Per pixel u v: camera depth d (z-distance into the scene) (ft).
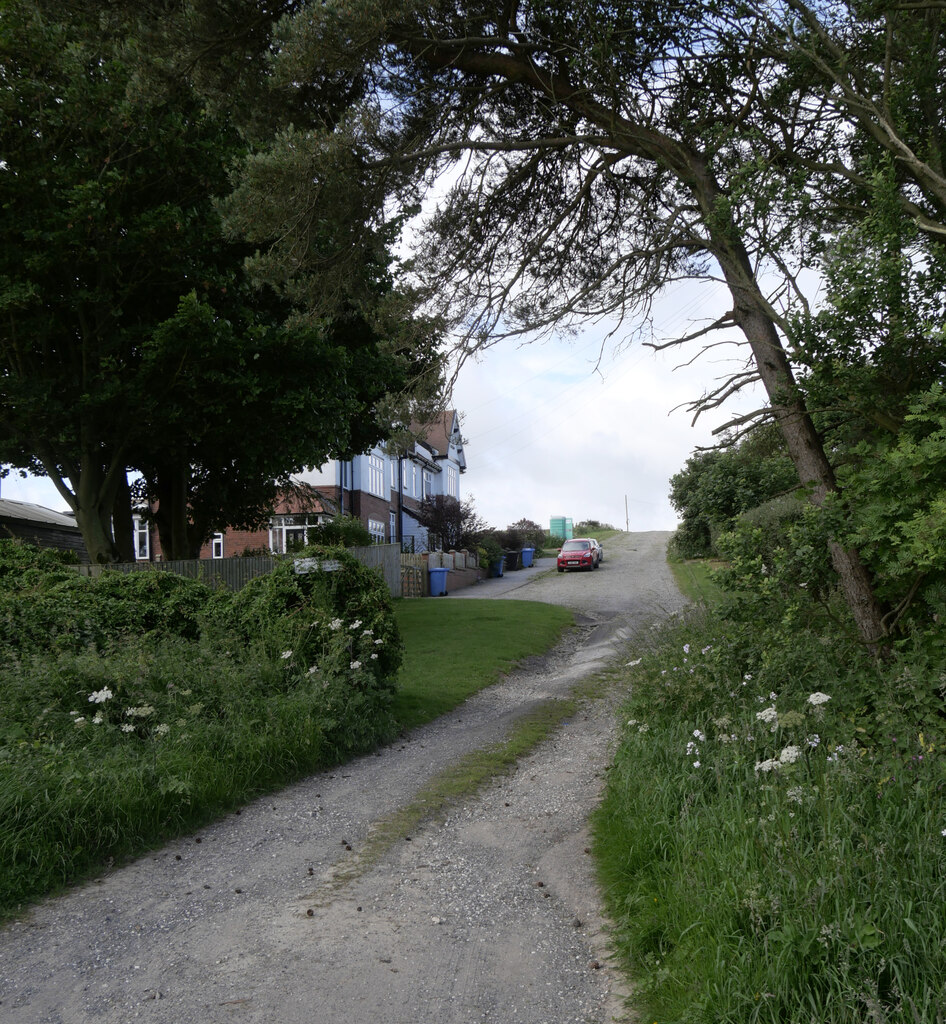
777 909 10.57
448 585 102.22
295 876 16.29
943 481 15.94
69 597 30.12
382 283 43.55
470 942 13.14
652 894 13.42
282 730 24.63
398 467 140.67
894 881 10.54
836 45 23.43
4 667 24.29
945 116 22.84
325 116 30.45
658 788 16.83
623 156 29.25
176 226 45.37
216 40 28.66
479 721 32.48
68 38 42.37
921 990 9.10
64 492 53.11
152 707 23.13
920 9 22.18
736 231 22.58
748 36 25.21
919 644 16.84
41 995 11.69
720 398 24.14
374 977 12.03
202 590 34.04
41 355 49.96
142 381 46.78
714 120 26.81
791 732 16.65
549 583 108.99
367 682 29.35
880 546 17.74
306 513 87.56
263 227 28.66
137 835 18.10
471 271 32.19
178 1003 11.37
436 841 18.15
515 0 27.91
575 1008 11.08
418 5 26.32
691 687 21.43
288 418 51.19
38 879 15.70
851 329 19.01
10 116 41.98
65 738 20.47
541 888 15.21
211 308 45.50
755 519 63.52
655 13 25.71
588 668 44.75
